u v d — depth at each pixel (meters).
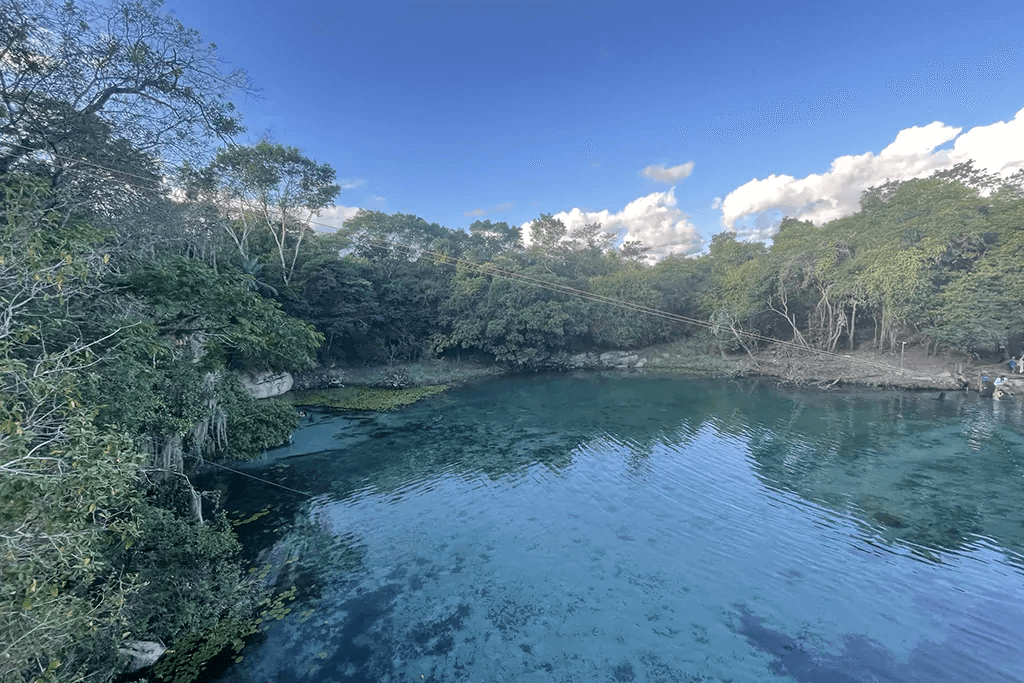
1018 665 11.51
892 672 11.34
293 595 14.08
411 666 11.41
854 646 12.18
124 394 11.43
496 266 56.12
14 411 5.98
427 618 13.16
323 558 16.09
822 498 20.42
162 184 17.34
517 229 74.12
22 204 8.83
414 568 15.58
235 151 23.38
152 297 15.17
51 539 6.02
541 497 20.91
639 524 18.47
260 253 45.50
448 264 59.22
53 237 9.55
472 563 15.86
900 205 47.03
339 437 29.52
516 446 27.92
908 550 16.44
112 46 14.52
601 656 11.85
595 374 54.03
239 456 22.00
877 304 44.75
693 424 32.22
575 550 16.67
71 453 6.46
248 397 23.45
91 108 14.84
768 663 11.65
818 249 48.59
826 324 53.00
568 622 13.07
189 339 19.05
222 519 16.19
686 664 11.61
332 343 50.56
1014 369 39.75
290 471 23.83
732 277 55.53
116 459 7.05
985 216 41.34
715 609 13.62
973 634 12.56
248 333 17.34
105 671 9.82
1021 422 30.73
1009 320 37.81
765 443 27.70
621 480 22.69
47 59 13.79
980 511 19.02
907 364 44.16
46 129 13.89
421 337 56.94
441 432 30.77
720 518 18.86
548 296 55.44
